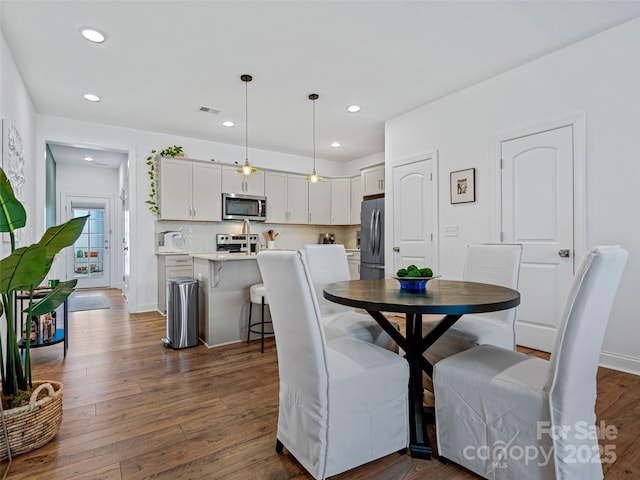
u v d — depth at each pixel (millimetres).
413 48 2844
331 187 6469
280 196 5887
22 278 1533
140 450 1626
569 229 2822
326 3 2297
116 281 7766
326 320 2434
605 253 1181
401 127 4297
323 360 1375
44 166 4227
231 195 5301
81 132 4461
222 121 4539
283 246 6250
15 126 3002
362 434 1457
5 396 1657
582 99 2742
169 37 2662
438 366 1552
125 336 3605
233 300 3396
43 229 4203
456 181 3654
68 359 2891
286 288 1420
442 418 1530
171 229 5125
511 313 2221
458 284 2080
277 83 3447
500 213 3289
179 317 3180
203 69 3160
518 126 3143
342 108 4098
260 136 5191
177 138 5160
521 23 2525
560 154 2877
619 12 2410
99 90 3584
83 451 1614
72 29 2551
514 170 3189
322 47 2816
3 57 2605
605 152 2625
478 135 3463
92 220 7582
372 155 6363
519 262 2289
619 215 2561
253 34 2633
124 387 2330
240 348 3211
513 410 1315
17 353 1702
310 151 6105
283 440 1591
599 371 2531
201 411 2000
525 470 1285
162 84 3455
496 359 1527
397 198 4363
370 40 2727
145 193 4914
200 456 1580
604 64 2627
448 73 3260
